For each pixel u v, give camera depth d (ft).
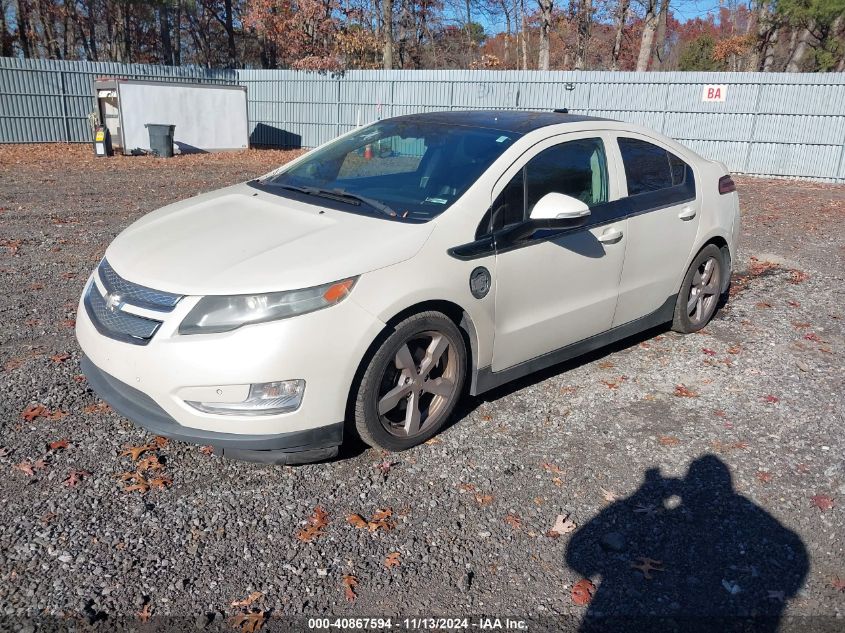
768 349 17.61
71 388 13.91
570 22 99.45
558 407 14.14
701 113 65.10
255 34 123.03
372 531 10.16
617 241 14.80
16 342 16.12
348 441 12.51
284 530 10.09
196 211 13.44
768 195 49.65
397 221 11.96
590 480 11.66
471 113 15.72
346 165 14.67
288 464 11.10
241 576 9.17
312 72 83.10
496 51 137.69
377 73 78.43
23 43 115.03
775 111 61.87
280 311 10.27
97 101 71.61
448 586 9.21
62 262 23.30
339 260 10.80
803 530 10.57
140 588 8.88
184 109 73.61
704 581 9.48
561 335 14.23
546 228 12.78
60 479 10.98
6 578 8.90
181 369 10.19
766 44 106.32
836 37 101.30
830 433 13.39
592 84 68.80
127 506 10.43
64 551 9.43
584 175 14.49
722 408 14.34
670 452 12.58
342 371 10.67
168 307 10.49
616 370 16.08
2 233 27.40
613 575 9.54
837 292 22.88
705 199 17.33
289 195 13.70
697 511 10.94
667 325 19.21
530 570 9.57
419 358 12.06
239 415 10.32
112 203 36.81
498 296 12.62
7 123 74.38
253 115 89.81
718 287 18.60
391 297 10.99
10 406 13.07
